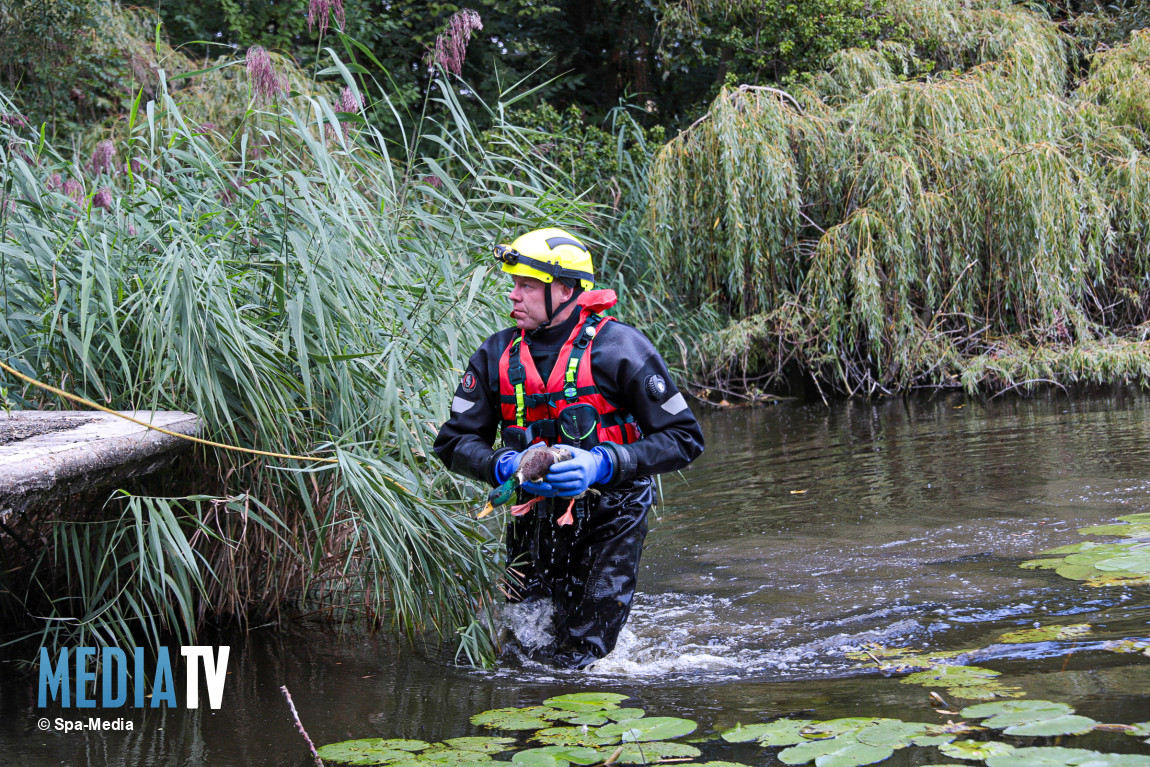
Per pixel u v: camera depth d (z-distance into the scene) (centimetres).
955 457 573
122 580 320
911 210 938
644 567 386
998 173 928
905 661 251
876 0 1296
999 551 357
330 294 323
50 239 339
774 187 962
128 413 308
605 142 1288
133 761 217
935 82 1027
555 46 1723
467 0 1559
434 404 331
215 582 336
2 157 338
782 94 1029
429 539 304
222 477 325
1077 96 1105
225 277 319
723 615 313
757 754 194
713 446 716
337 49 1413
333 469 318
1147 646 241
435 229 408
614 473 262
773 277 1016
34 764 218
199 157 355
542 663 281
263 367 309
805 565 366
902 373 958
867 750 188
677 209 1011
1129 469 484
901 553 369
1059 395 842
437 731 225
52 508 315
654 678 258
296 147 408
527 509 270
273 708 249
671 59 1580
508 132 455
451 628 309
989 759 178
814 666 256
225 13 1354
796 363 1030
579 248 280
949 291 965
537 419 277
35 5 928
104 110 1075
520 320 280
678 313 1035
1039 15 1330
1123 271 1020
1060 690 215
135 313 323
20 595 332
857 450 638
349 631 324
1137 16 1366
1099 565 323
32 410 320
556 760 196
